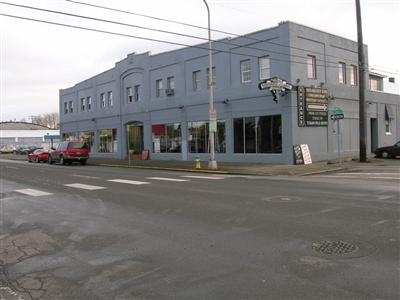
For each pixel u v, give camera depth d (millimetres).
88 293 5371
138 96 40188
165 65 35781
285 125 26531
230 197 12734
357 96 32688
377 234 7625
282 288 5230
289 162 26312
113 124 44156
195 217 9828
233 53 29609
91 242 7961
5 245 8016
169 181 18281
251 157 28547
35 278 6035
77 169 28422
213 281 5578
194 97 32844
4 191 16156
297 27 27109
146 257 6812
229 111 30000
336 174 20734
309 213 9766
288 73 26609
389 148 30547
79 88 51312
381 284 5242
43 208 11992
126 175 22203
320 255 6504
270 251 6820
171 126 35500
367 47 34719
